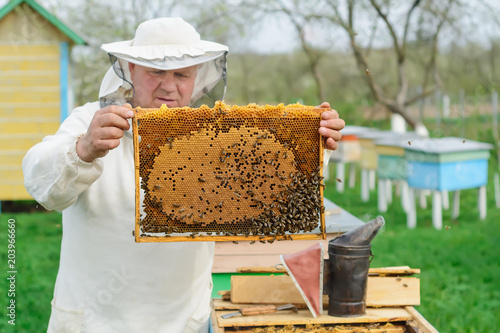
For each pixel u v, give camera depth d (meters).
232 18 14.75
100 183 2.76
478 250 8.52
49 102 10.91
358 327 2.51
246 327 2.48
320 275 2.54
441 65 21.67
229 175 2.39
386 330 2.50
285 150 2.40
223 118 2.37
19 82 10.82
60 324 2.81
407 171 10.15
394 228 9.97
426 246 8.68
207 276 3.01
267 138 2.39
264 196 2.40
